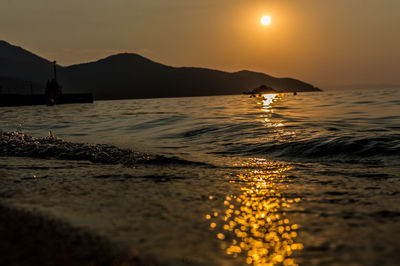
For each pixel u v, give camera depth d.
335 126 10.90
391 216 2.81
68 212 2.75
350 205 3.17
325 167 5.30
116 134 12.09
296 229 2.54
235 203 3.22
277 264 1.97
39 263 1.77
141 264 1.88
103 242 2.14
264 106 32.16
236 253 2.11
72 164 5.36
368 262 1.98
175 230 2.44
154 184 3.98
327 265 1.96
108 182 4.05
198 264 1.93
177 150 7.56
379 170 4.94
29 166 5.11
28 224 2.36
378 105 23.88
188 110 29.50
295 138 8.06
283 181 4.25
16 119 23.25
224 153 7.07
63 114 30.45
